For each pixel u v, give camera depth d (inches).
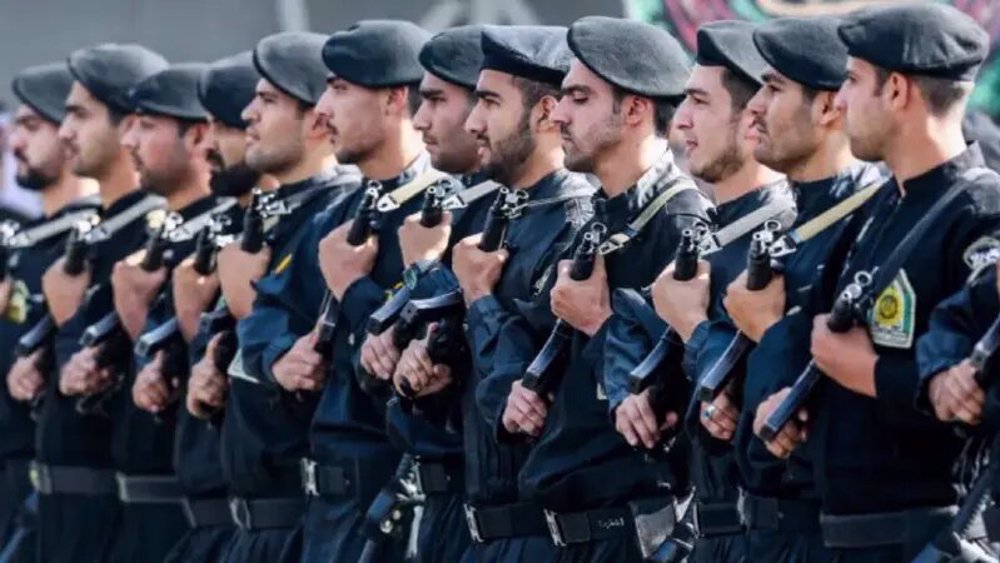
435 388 645.3
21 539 864.3
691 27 844.6
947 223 517.7
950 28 522.0
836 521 538.0
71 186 878.4
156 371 748.6
